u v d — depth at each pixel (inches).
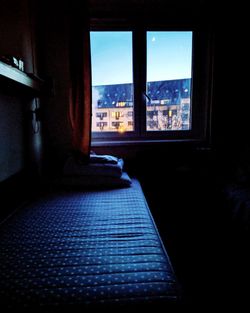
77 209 66.7
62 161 103.5
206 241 88.7
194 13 101.4
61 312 31.3
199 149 101.2
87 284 35.7
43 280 36.8
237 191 82.5
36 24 93.6
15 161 77.7
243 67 101.7
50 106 100.9
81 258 42.8
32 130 87.4
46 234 52.4
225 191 86.9
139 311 31.5
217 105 104.3
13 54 77.2
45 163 102.5
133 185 90.4
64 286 35.4
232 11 99.2
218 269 73.2
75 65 92.9
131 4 99.3
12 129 75.5
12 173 75.4
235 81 102.7
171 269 40.7
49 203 71.7
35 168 90.0
